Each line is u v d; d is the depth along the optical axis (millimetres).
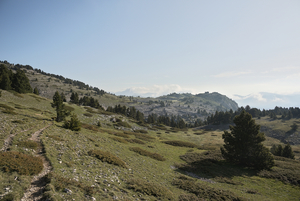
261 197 19797
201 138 81938
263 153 31016
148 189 15133
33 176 11289
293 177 25844
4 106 38656
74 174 13555
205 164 33000
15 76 75812
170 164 31484
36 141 19406
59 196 9312
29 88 88625
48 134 23828
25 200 8578
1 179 9430
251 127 32406
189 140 76562
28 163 12234
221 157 38375
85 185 11953
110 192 12172
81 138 29281
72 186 11078
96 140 33031
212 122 160375
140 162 26703
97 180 13977
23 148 15781
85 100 125500
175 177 23281
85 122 64125
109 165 19516
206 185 21312
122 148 33750
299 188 22984
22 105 53938
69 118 60562
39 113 48781
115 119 81438
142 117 164375
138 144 45156
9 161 11414
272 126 121000
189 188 19000
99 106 127750
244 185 23891
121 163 21469
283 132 106250
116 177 16406
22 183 9867
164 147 48594
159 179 20562
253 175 28281
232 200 17203
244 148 31766
